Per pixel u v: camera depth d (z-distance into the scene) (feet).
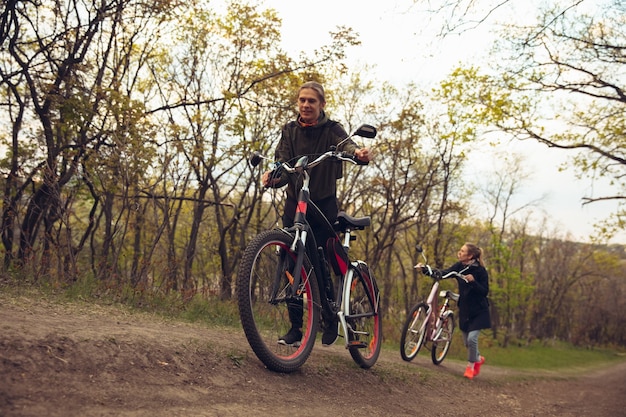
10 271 23.56
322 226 14.39
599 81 45.06
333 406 11.98
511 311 136.26
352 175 74.08
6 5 35.55
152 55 53.11
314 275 13.82
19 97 37.76
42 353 9.60
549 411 19.08
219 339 14.47
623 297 210.79
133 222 34.19
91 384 9.24
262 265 12.81
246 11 54.19
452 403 16.57
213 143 48.19
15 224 34.27
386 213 74.84
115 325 13.39
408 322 24.56
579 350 163.22
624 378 39.29
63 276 24.29
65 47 38.24
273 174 13.51
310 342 13.74
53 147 36.52
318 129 14.07
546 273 167.22
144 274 28.68
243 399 10.69
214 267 63.52
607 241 53.52
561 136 49.26
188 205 60.64
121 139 34.06
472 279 25.03
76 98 35.73
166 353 11.46
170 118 47.29
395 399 14.60
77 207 42.09
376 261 74.13
